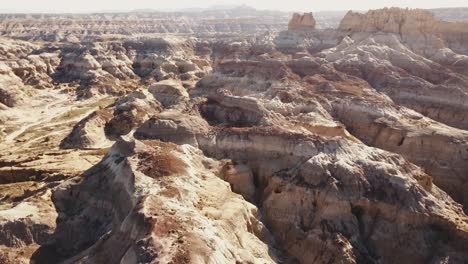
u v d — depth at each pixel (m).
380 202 54.66
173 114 79.12
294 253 53.06
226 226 47.34
